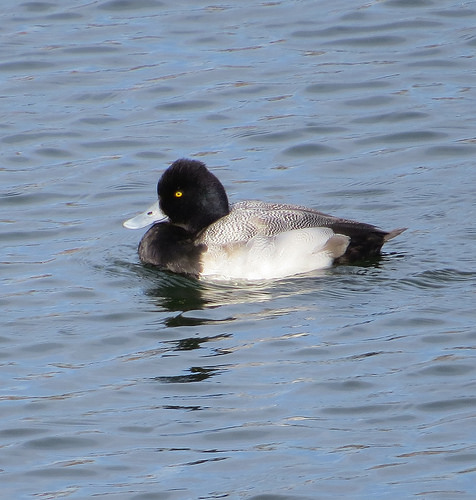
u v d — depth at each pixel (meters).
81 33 21.11
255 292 12.80
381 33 20.75
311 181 16.23
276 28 21.11
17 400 10.77
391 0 21.88
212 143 17.56
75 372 11.29
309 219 13.34
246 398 10.64
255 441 9.97
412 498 9.05
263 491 9.22
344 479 9.35
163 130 18.00
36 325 12.32
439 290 12.58
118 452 9.88
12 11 22.00
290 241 13.09
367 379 10.87
